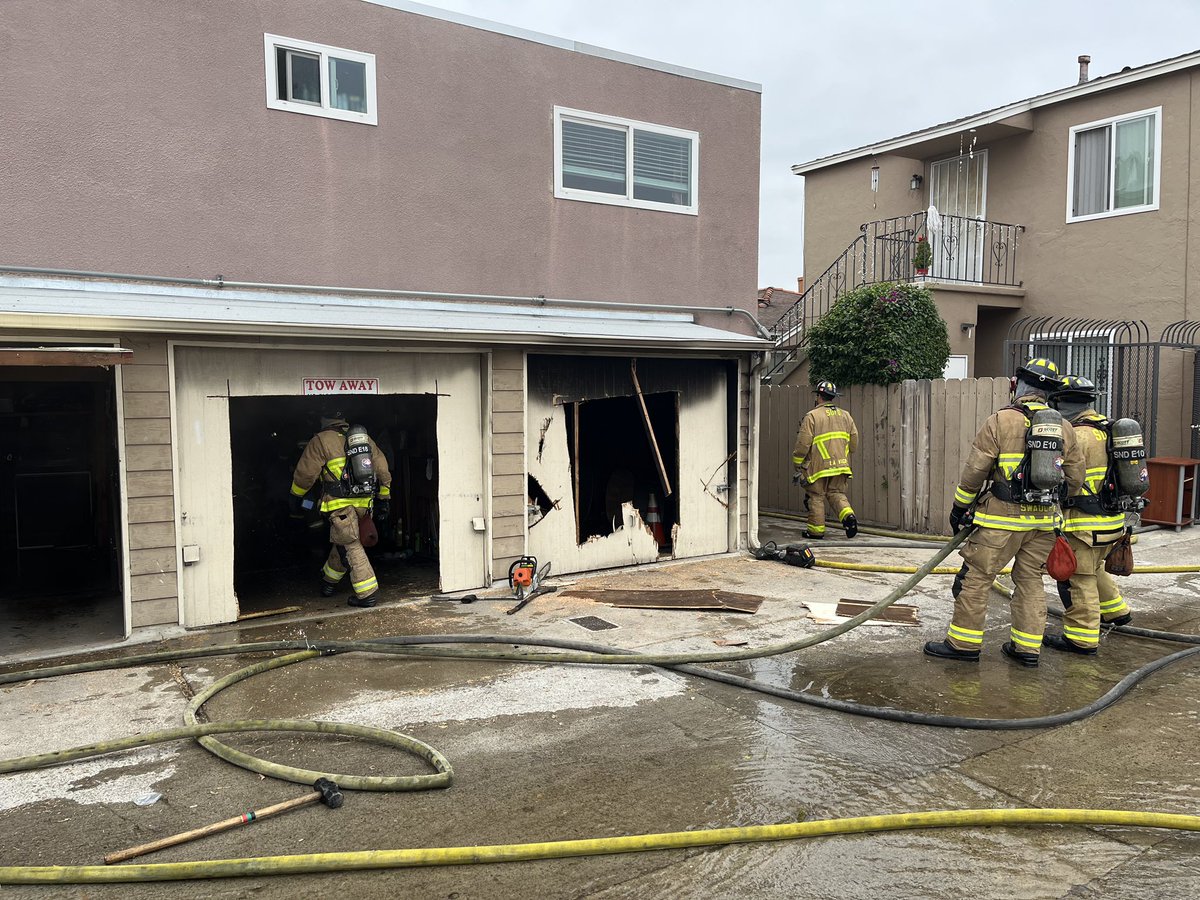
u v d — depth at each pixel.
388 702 5.00
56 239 6.36
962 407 10.10
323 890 3.12
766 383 14.55
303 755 4.28
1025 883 3.16
